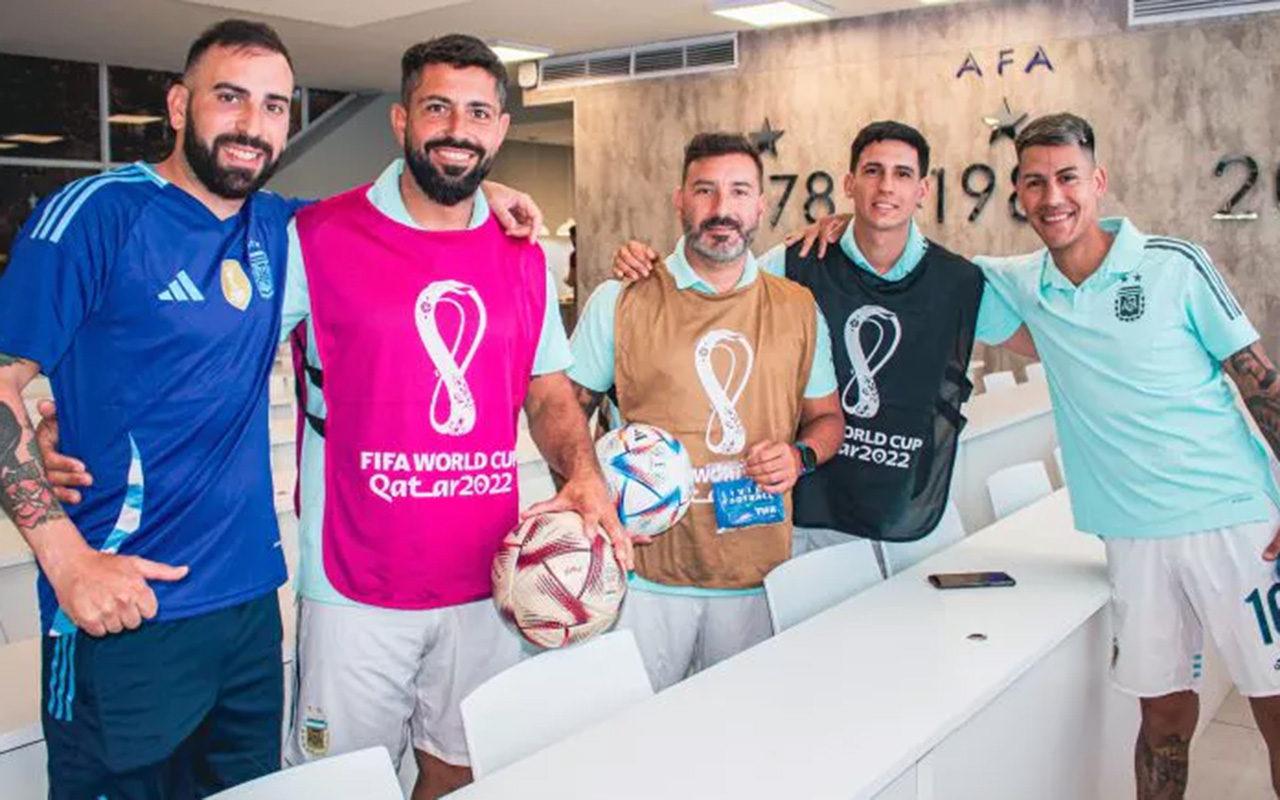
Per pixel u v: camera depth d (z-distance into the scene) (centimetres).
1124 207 789
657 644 278
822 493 313
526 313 230
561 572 199
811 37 916
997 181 841
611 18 879
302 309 217
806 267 309
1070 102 803
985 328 304
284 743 245
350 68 1105
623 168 1046
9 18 867
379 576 218
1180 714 278
